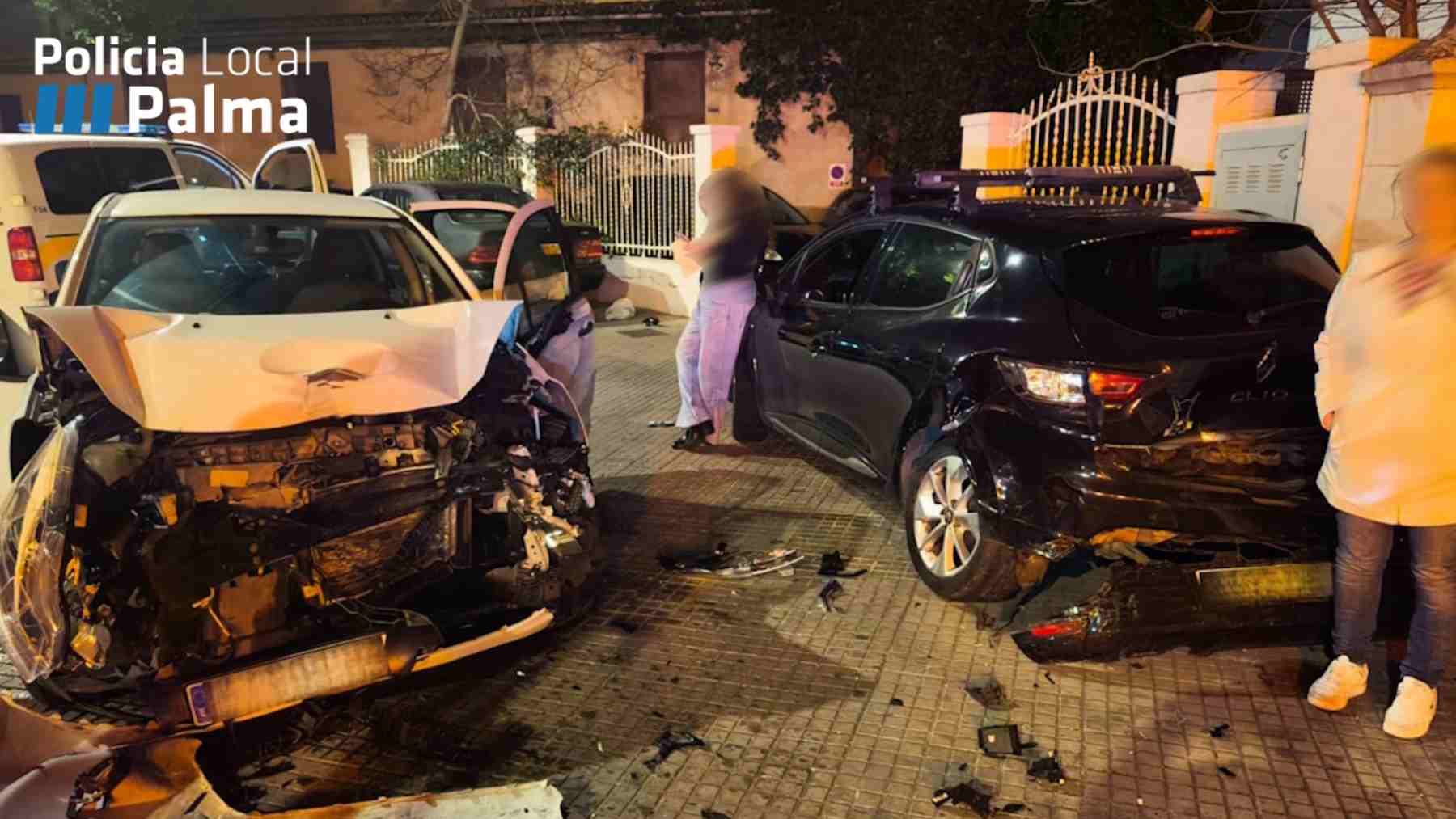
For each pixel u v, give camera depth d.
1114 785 3.16
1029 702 3.62
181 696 3.02
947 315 4.47
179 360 3.46
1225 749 3.33
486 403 3.95
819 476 6.08
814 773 3.24
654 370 9.04
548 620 3.64
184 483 3.39
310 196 5.09
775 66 16.02
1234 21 13.20
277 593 3.36
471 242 9.45
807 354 5.53
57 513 3.08
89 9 17.25
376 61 18.36
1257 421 3.64
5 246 7.30
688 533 5.21
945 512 4.32
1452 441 3.11
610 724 3.53
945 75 15.18
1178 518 3.57
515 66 17.58
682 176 11.72
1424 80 5.68
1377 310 3.12
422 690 3.74
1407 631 4.02
